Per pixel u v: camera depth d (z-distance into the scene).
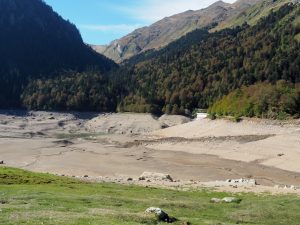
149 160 113.81
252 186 66.81
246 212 44.97
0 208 34.84
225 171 97.38
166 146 141.12
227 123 157.25
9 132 182.25
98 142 155.00
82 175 90.31
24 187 51.72
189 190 61.81
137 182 70.56
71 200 43.06
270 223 42.19
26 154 120.25
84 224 29.08
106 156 119.31
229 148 126.25
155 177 78.75
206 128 161.00
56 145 141.12
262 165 103.44
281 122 142.88
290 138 121.56
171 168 101.44
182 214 42.25
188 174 93.94
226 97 180.88
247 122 151.88
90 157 116.38
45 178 63.03
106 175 91.50
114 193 53.19
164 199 50.75
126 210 39.56
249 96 166.50
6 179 57.59
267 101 155.62
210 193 59.12
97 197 46.50
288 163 100.88
